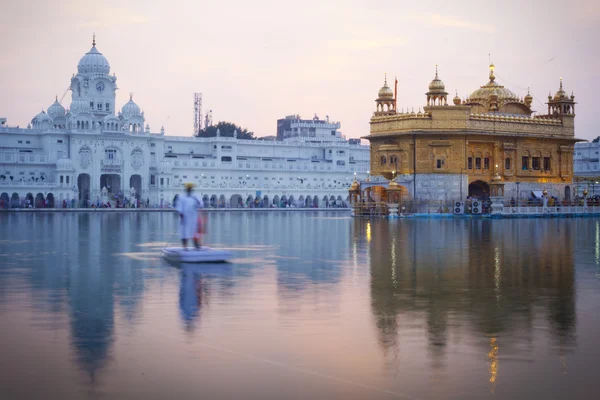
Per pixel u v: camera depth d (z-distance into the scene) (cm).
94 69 15550
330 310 1831
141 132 15050
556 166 10394
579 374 1244
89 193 14338
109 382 1202
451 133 9225
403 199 9269
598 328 1609
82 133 14150
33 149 14362
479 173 9538
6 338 1508
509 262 3022
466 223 7212
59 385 1187
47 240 4488
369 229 5975
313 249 3753
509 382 1200
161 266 2858
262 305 1903
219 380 1212
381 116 9862
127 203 14175
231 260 3125
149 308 1856
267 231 5697
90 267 2819
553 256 3303
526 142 10012
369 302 1953
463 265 2897
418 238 4672
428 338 1510
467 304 1923
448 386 1181
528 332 1567
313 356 1363
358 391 1156
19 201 13362
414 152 9306
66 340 1489
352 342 1472
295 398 1124
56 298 2022
